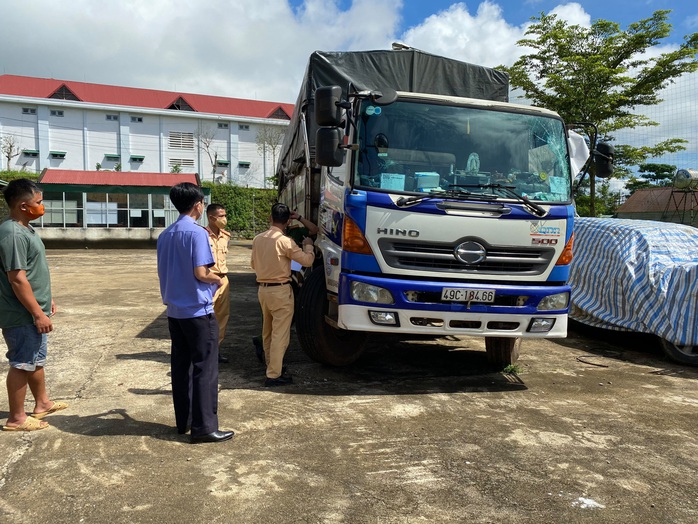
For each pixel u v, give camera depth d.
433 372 5.93
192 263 3.90
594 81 18.41
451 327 4.94
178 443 3.93
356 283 4.88
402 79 6.90
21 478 3.35
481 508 3.09
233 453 3.77
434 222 4.86
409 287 4.83
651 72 18.47
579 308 7.79
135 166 48.44
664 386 5.64
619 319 7.17
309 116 6.84
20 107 45.38
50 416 4.40
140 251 25.28
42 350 4.20
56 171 28.36
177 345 4.10
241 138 51.50
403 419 4.47
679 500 3.23
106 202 27.55
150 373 5.65
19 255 3.87
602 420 4.56
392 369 6.02
